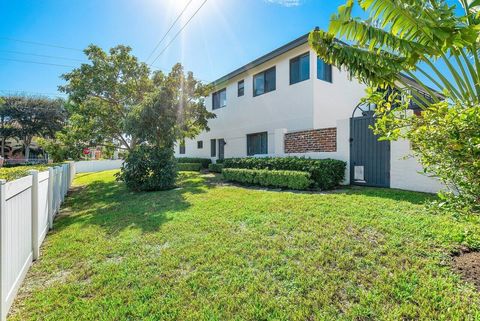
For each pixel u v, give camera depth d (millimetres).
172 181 9820
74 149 13602
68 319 2383
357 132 7883
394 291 2521
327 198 6137
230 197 7211
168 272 3154
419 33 3207
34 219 3729
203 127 14234
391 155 7102
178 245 3963
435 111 2598
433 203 2826
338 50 4254
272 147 12531
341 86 11914
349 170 8055
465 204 2445
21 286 3027
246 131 14266
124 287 2877
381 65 4004
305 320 2244
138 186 9555
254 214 5277
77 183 13195
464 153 2254
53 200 5887
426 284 2594
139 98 12969
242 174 9789
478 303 2314
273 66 12484
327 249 3473
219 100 16844
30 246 3568
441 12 2916
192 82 13133
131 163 9555
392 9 3184
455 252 3189
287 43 10945
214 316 2330
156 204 6996
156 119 9727
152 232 4629
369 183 7602
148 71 13625
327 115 11148
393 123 2996
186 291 2732
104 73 12742
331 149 8617
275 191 7902
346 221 4434
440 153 2490
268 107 12750
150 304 2539
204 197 7453
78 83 12578
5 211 2518
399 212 4734
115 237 4516
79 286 2947
